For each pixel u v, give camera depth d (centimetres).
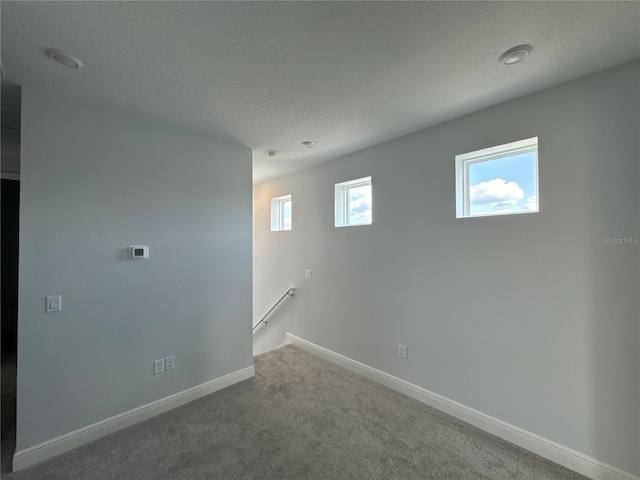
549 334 187
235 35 138
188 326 256
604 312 167
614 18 127
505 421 204
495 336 210
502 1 118
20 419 179
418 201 259
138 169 229
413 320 262
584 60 158
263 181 455
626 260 161
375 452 191
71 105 198
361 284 310
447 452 191
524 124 197
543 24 131
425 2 119
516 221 201
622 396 162
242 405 247
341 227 333
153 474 174
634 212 159
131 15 124
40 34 135
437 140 245
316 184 366
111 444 199
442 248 241
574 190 177
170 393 244
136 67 163
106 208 213
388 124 244
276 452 191
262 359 346
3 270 376
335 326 339
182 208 254
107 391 212
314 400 255
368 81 180
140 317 229
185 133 256
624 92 161
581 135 175
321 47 147
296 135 268
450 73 171
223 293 281
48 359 189
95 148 208
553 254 185
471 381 223
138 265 228
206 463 182
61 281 193
